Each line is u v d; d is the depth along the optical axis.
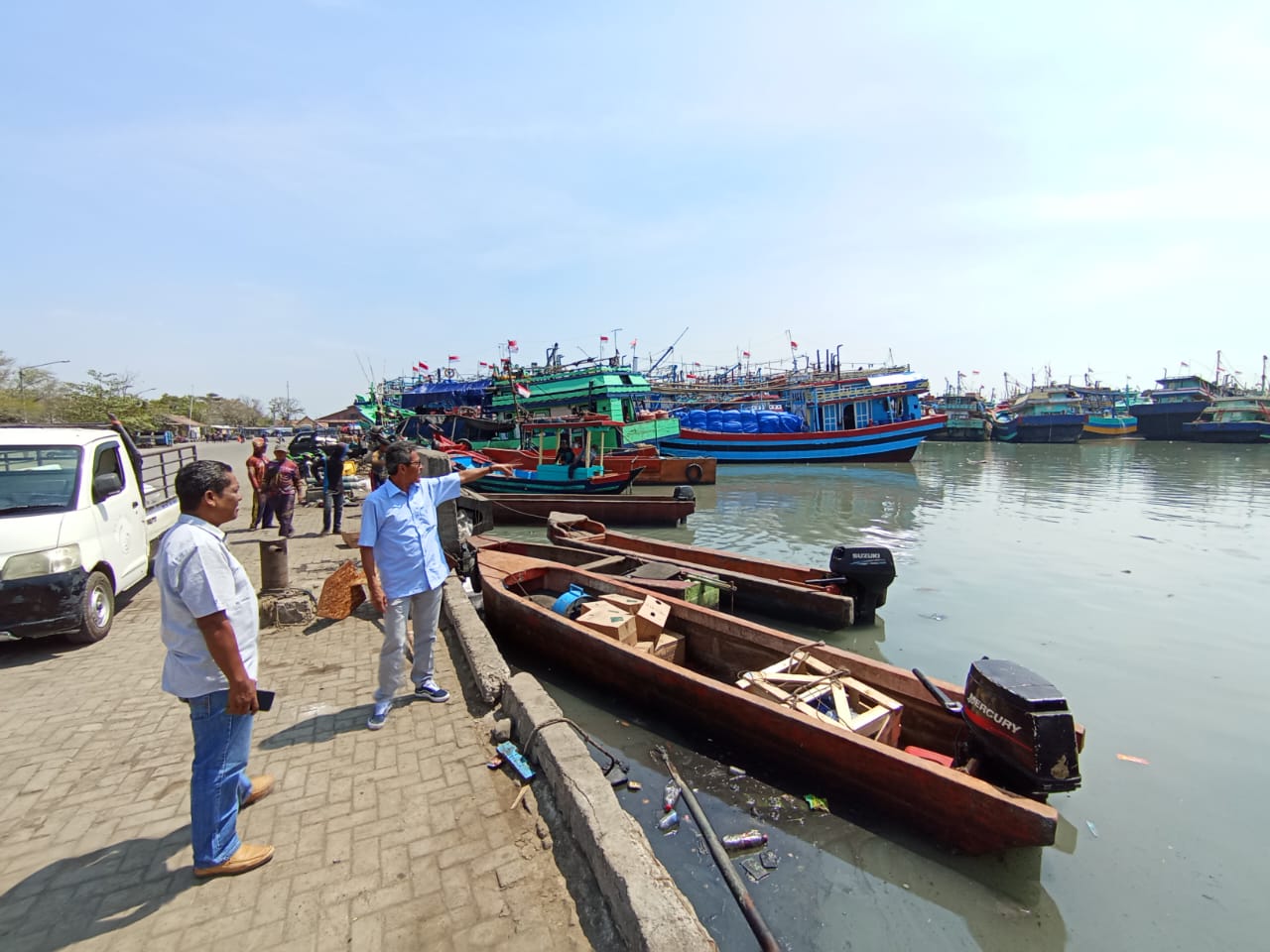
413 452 4.91
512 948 2.81
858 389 39.59
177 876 3.18
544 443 24.06
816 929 3.93
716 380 57.34
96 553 6.58
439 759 4.33
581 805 3.53
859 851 4.58
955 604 11.26
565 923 2.97
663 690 6.21
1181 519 20.52
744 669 7.12
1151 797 5.54
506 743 4.43
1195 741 6.57
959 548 16.08
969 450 57.38
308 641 6.64
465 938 2.86
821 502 24.61
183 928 2.86
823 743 5.04
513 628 8.19
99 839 3.46
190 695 2.96
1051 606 11.15
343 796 3.88
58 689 5.36
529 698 4.73
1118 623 10.26
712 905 4.07
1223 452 52.38
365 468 19.77
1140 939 3.97
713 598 9.43
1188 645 9.32
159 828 3.56
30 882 3.12
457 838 3.52
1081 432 65.62
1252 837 4.99
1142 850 4.82
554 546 11.46
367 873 3.24
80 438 7.11
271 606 7.14
